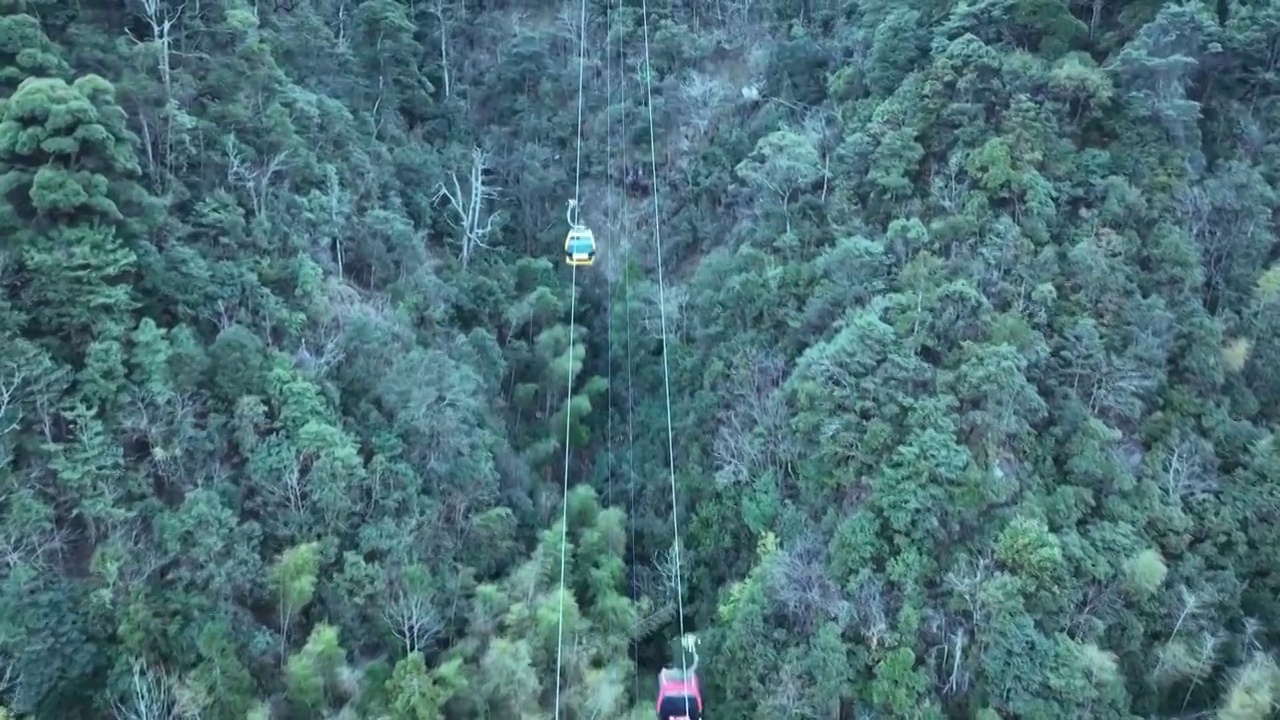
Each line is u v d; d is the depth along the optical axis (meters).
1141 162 33.06
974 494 27.86
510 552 32.41
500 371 38.25
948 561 28.06
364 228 36.97
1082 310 30.91
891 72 38.75
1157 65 33.16
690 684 28.80
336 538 28.02
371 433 30.64
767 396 34.91
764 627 29.95
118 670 23.59
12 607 22.88
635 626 33.19
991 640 26.53
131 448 26.30
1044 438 29.27
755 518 32.84
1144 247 31.89
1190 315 30.81
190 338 27.66
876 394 30.42
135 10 33.59
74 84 27.61
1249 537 28.62
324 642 25.61
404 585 28.36
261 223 32.16
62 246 26.09
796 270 36.44
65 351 26.00
